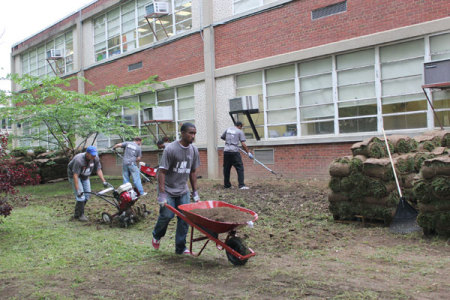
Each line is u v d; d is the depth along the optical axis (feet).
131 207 26.45
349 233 21.34
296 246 19.24
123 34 61.82
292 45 39.83
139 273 16.14
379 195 21.68
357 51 35.94
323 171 38.04
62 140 52.31
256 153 43.52
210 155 47.34
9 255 19.67
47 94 46.98
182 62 51.31
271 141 41.63
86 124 46.75
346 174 22.75
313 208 27.30
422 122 32.45
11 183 23.57
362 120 35.86
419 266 15.43
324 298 12.59
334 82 37.42
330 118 37.99
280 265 16.39
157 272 16.07
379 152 23.36
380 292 12.86
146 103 52.70
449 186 18.06
